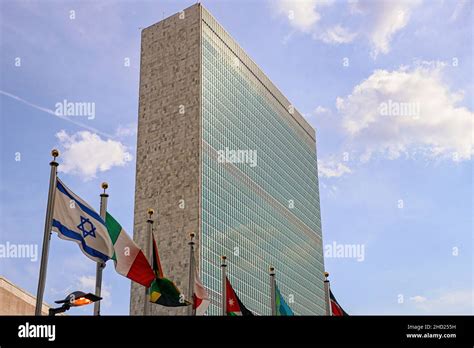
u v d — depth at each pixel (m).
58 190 32.12
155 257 39.69
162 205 159.75
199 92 166.00
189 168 158.88
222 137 171.88
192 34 174.50
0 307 39.88
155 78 176.88
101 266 34.28
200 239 150.50
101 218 33.28
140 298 148.25
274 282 52.94
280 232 197.12
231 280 160.00
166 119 169.25
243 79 193.38
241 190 176.38
